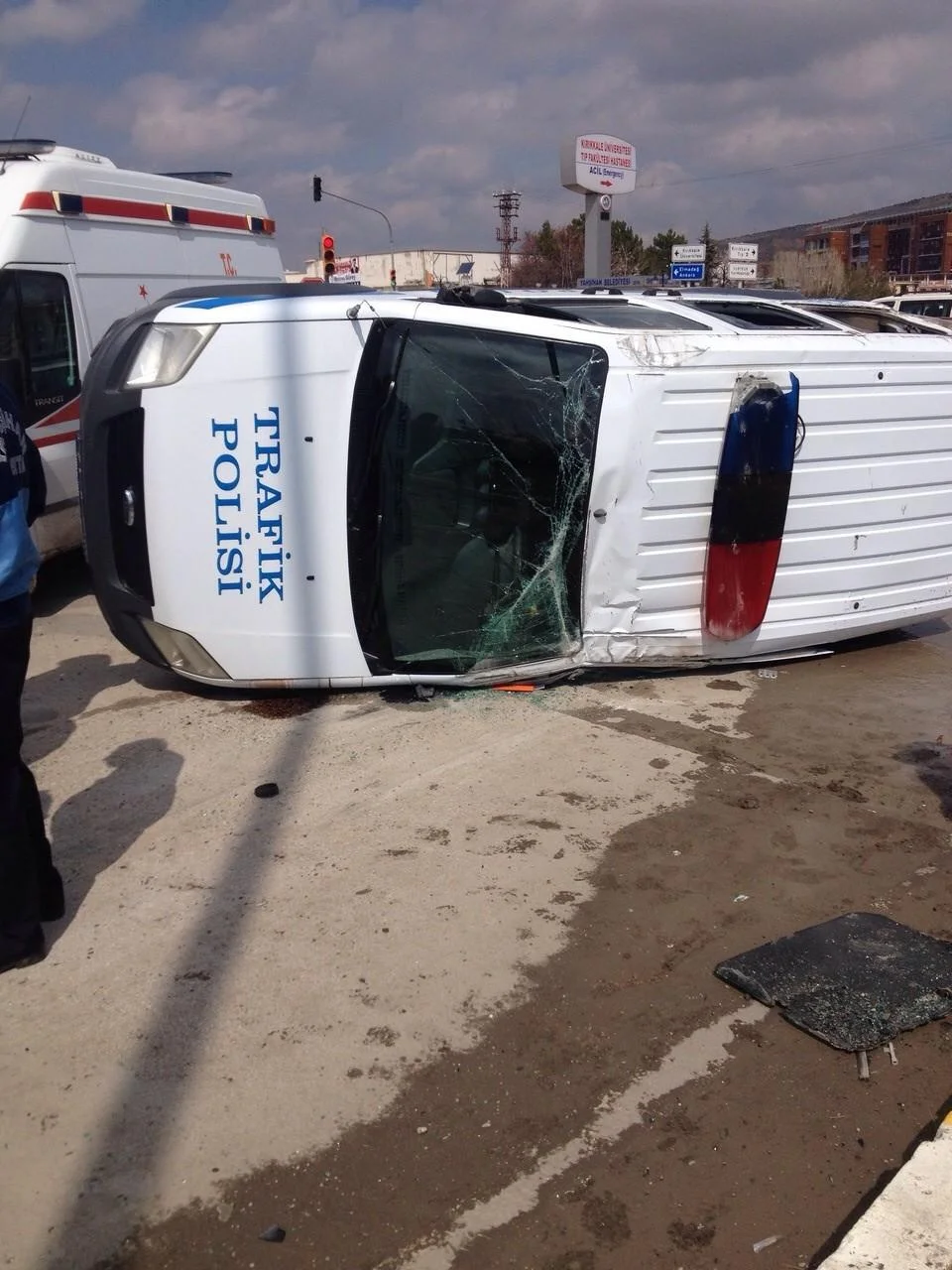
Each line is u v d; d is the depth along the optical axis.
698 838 4.18
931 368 5.95
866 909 3.77
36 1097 2.90
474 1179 2.67
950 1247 2.39
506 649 5.47
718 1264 2.45
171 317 4.98
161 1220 2.55
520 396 5.15
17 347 7.11
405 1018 3.19
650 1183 2.66
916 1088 2.97
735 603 5.57
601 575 5.38
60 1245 2.49
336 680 5.36
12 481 3.16
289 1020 3.18
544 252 60.03
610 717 5.33
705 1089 2.96
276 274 10.67
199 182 10.04
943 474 6.18
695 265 24.00
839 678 6.04
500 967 3.42
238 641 5.23
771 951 3.49
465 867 3.95
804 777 4.72
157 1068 3.00
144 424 4.97
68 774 4.72
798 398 5.45
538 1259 2.46
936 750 5.03
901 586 6.22
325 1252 2.47
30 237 7.24
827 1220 2.56
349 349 4.96
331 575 5.16
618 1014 3.23
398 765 4.77
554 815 4.34
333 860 4.01
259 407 4.95
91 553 5.23
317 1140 2.77
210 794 4.52
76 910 3.72
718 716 5.39
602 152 15.72
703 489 5.41
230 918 3.66
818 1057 3.08
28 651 3.26
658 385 5.18
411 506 5.16
